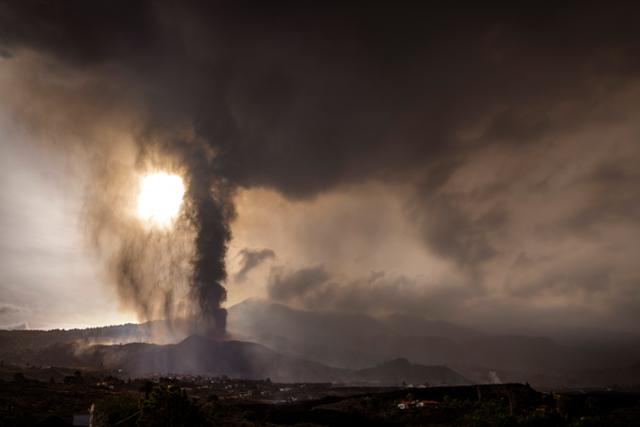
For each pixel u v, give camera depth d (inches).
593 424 3174.2
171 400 2500.0
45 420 3189.0
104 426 2691.9
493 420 3272.6
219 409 4160.9
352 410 4534.9
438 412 4212.6
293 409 4867.1
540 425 3105.3
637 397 4603.8
